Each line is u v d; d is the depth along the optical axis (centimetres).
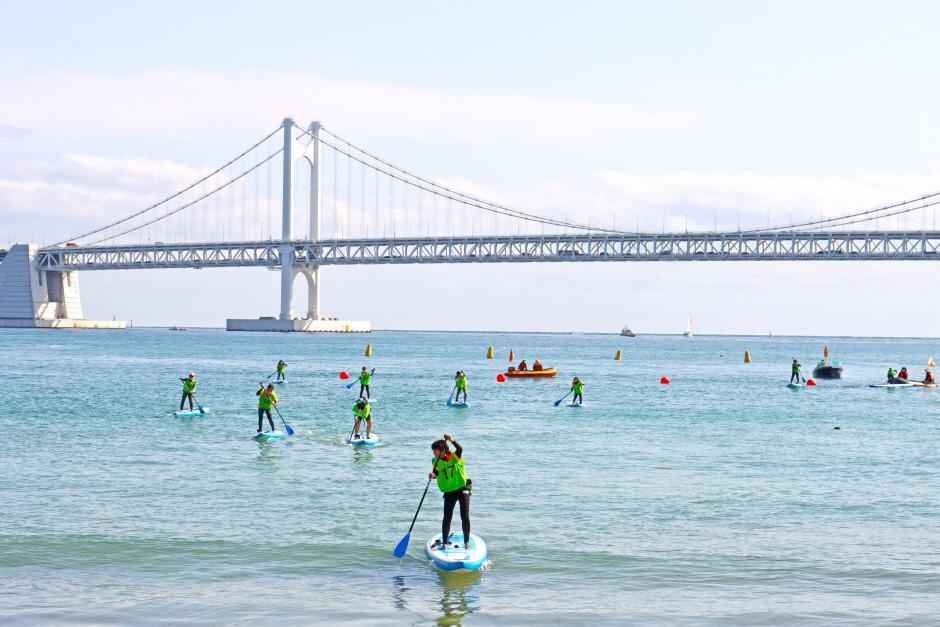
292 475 2938
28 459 3225
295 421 4638
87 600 1695
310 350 16575
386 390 7106
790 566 1936
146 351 14725
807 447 3822
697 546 2084
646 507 2489
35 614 1619
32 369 9231
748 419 5062
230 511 2383
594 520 2328
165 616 1617
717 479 2959
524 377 9188
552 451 3597
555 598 1734
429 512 2389
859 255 18925
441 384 7925
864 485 2875
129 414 4834
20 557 1945
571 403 5934
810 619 1628
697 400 6494
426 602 1703
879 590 1786
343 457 3356
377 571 1884
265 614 1631
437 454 1997
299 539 2105
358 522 2270
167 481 2806
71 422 4434
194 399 5838
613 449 3678
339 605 1681
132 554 1973
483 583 1817
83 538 2091
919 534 2211
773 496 2669
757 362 14825
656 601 1720
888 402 6450
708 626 1595
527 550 2042
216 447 3581
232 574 1853
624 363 13925
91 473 2941
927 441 4066
